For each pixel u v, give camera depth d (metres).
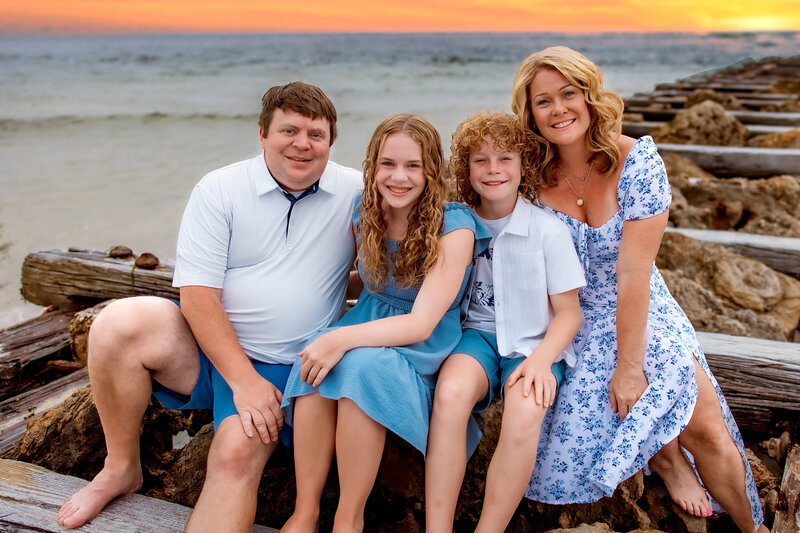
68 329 3.86
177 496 2.51
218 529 1.97
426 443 2.12
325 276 2.43
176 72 30.45
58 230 6.82
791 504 2.19
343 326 2.21
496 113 2.34
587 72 2.22
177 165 10.17
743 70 19.75
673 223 5.64
